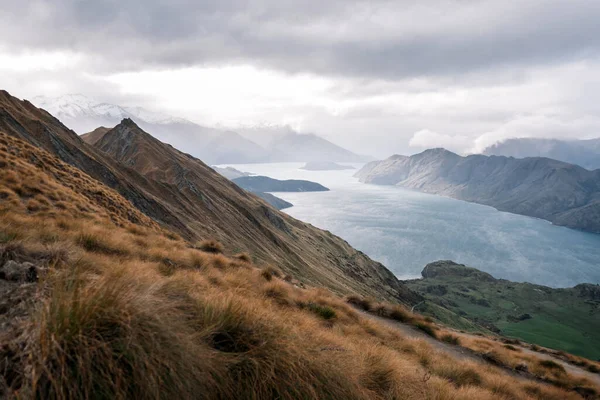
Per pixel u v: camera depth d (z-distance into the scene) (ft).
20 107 236.63
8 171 52.85
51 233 25.70
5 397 7.82
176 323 11.10
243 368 12.02
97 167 180.55
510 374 48.44
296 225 556.92
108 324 9.63
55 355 8.31
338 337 25.95
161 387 9.26
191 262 35.40
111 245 30.40
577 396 43.21
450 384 26.37
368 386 16.78
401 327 55.42
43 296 11.73
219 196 347.36
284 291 38.22
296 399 11.83
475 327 481.05
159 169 335.67
